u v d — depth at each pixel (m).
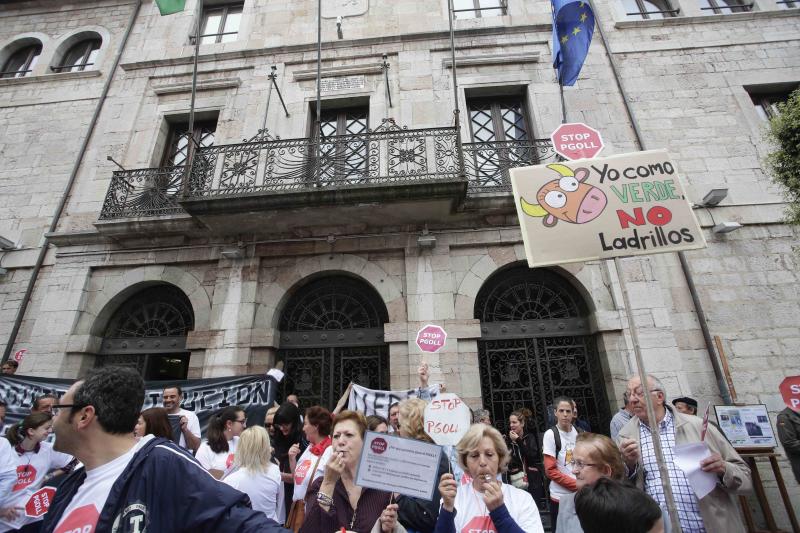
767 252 7.07
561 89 7.67
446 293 7.10
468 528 2.27
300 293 7.71
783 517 5.63
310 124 8.94
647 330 6.63
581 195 3.27
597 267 7.14
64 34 10.57
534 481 5.51
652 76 8.58
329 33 9.62
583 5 7.39
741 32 8.84
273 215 7.19
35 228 8.40
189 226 7.61
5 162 9.09
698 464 2.58
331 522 2.35
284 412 4.54
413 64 8.94
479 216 7.49
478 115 8.84
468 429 2.44
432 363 6.68
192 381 6.20
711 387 6.35
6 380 6.18
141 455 1.55
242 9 10.48
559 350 7.02
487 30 9.09
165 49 9.96
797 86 8.36
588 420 6.63
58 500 1.55
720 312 6.75
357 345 7.21
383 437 2.14
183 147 9.27
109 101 9.45
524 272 7.52
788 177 5.61
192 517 1.45
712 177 7.63
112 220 7.70
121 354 7.46
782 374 6.36
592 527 1.54
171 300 7.86
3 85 10.04
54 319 7.45
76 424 1.57
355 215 7.29
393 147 7.37
